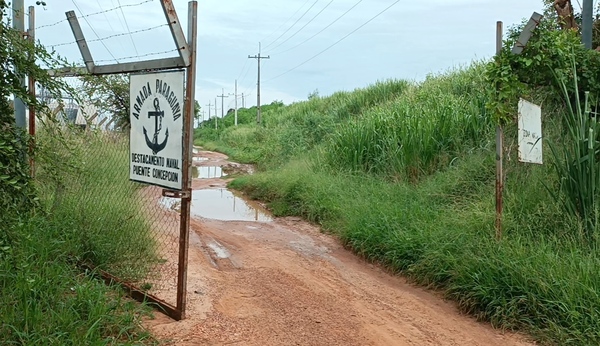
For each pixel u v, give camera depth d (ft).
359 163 39.14
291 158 59.47
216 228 31.45
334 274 22.09
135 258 19.40
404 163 34.19
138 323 14.06
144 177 16.67
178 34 14.34
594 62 23.63
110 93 20.07
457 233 21.63
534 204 22.22
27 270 14.29
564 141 23.75
